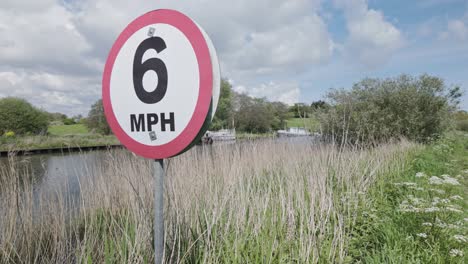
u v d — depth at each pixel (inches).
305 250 83.4
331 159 166.1
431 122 476.1
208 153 174.2
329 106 422.3
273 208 106.1
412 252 92.5
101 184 139.9
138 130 51.4
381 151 264.1
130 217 102.9
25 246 101.7
